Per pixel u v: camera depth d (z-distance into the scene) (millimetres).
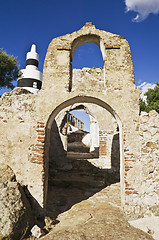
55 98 4121
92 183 6617
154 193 3652
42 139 3902
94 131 11000
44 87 4176
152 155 3812
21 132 3947
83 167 7719
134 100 4105
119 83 4207
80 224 3309
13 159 3844
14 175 3652
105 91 4172
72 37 4555
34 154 3855
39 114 4023
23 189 3670
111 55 4391
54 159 8305
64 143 8648
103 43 4496
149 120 3977
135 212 3566
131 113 4027
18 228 2746
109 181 7094
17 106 4059
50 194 5523
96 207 4340
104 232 2955
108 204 4578
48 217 3557
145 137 3893
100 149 8156
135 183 3711
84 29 4578
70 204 4637
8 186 3234
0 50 6602
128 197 3658
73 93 4152
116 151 7996
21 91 4324
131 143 3867
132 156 3809
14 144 3900
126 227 3176
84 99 4520
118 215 3750
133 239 2752
